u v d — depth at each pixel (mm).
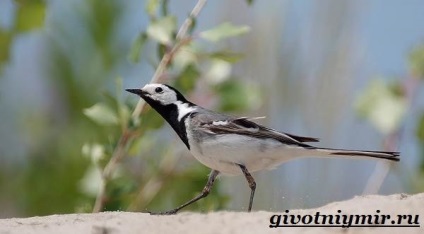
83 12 15578
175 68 13148
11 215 15328
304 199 14430
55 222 9648
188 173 14000
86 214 10125
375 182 14680
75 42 15656
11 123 15711
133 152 13086
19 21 13875
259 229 8844
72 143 15344
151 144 13672
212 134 10930
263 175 14359
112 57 15602
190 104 11578
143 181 14023
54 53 15586
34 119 15633
